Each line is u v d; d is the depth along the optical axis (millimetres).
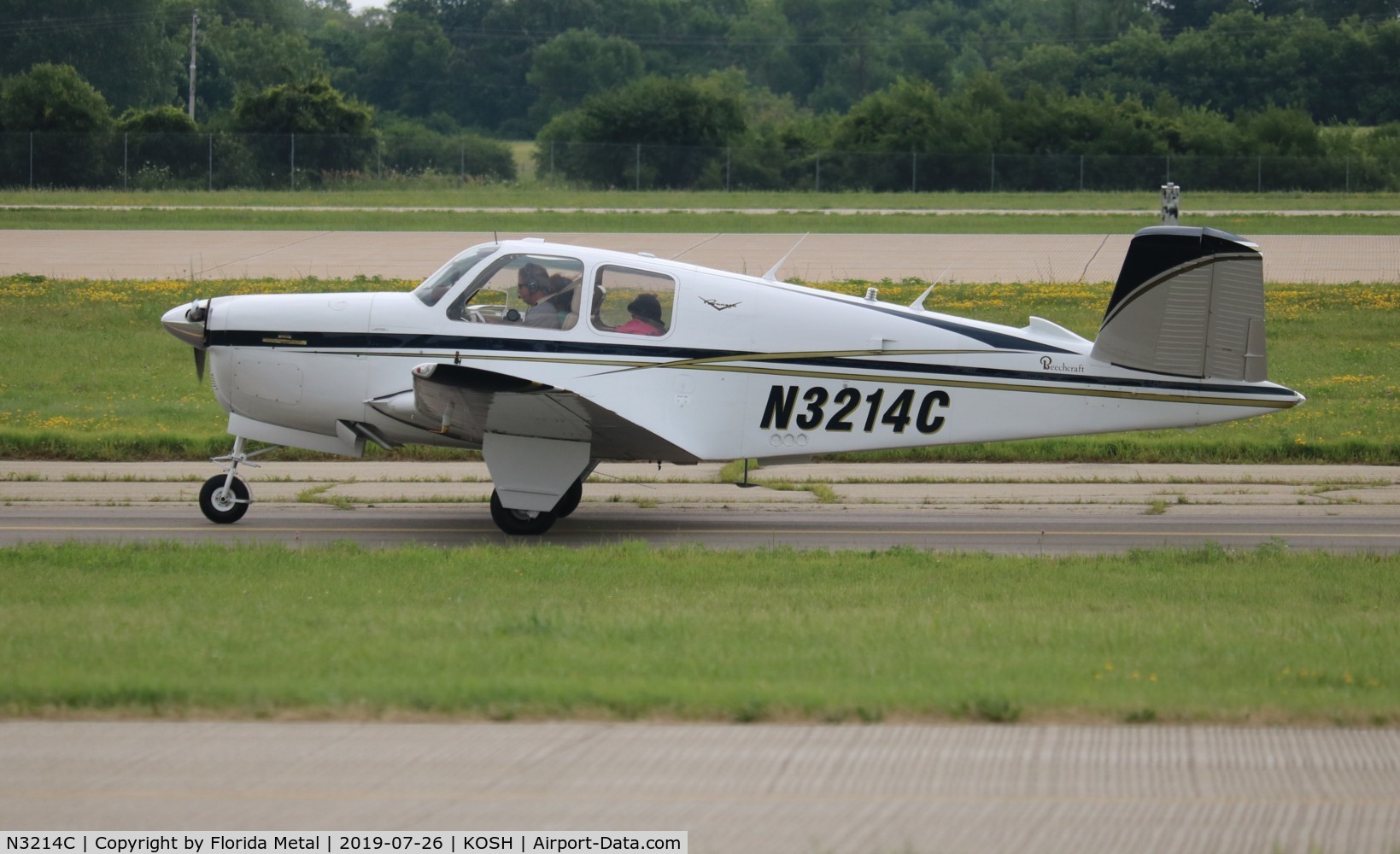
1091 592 30297
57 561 32312
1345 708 20250
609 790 17672
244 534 38938
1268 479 49531
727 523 41844
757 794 17594
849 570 32469
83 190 190125
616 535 39781
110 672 21359
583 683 21047
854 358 39688
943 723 19906
